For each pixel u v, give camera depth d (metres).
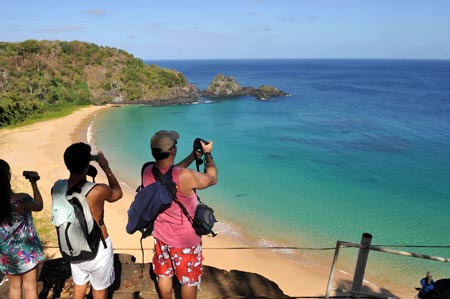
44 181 31.56
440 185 33.72
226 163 41.19
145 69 108.19
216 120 72.38
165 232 3.37
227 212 26.88
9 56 93.50
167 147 3.16
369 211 27.58
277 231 23.91
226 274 5.54
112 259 3.99
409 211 27.73
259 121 70.75
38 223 22.02
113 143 51.59
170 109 87.19
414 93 122.44
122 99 96.50
